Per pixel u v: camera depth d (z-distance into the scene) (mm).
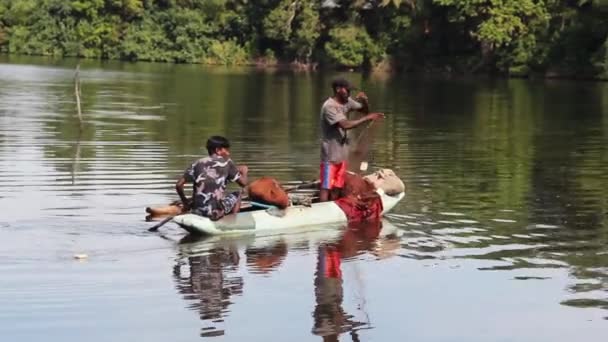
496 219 11477
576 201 12758
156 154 16719
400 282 8633
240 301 7977
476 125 24156
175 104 29391
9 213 11133
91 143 18094
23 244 9672
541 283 8648
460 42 58594
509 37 53156
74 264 8984
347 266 9164
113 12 71438
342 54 60344
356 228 10875
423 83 45969
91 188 12953
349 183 11570
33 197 12188
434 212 11852
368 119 11430
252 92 36875
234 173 10656
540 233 10719
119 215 11195
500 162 16750
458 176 14883
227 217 10477
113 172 14430
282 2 63906
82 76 44406
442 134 21625
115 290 8203
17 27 72125
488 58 56031
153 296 8070
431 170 15547
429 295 8242
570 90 41031
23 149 16875
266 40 67688
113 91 34438
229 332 7230
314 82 45531
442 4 54375
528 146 19422
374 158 17031
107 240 9969
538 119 26266
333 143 11547
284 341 7078
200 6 70188
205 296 8094
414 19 59031
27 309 7641
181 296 8086
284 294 8219
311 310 7777
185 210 10719
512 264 9312
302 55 64000
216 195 10430
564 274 8969
